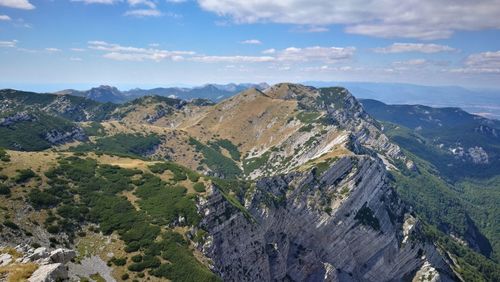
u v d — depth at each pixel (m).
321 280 168.88
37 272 48.47
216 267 110.06
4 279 47.12
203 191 131.12
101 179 129.75
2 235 93.94
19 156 128.00
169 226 114.38
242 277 122.00
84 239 103.50
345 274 180.75
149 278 94.56
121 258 99.19
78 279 88.19
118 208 117.00
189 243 111.00
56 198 113.12
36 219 103.69
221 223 124.88
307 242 181.62
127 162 150.62
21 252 58.22
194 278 97.06
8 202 105.12
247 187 176.50
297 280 168.12
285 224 178.50
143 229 109.94
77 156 143.25
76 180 125.12
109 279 91.75
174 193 128.62
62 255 57.44
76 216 109.44
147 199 125.25
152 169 144.25
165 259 101.38
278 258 153.12
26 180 116.06
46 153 140.38
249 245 131.38
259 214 164.50
